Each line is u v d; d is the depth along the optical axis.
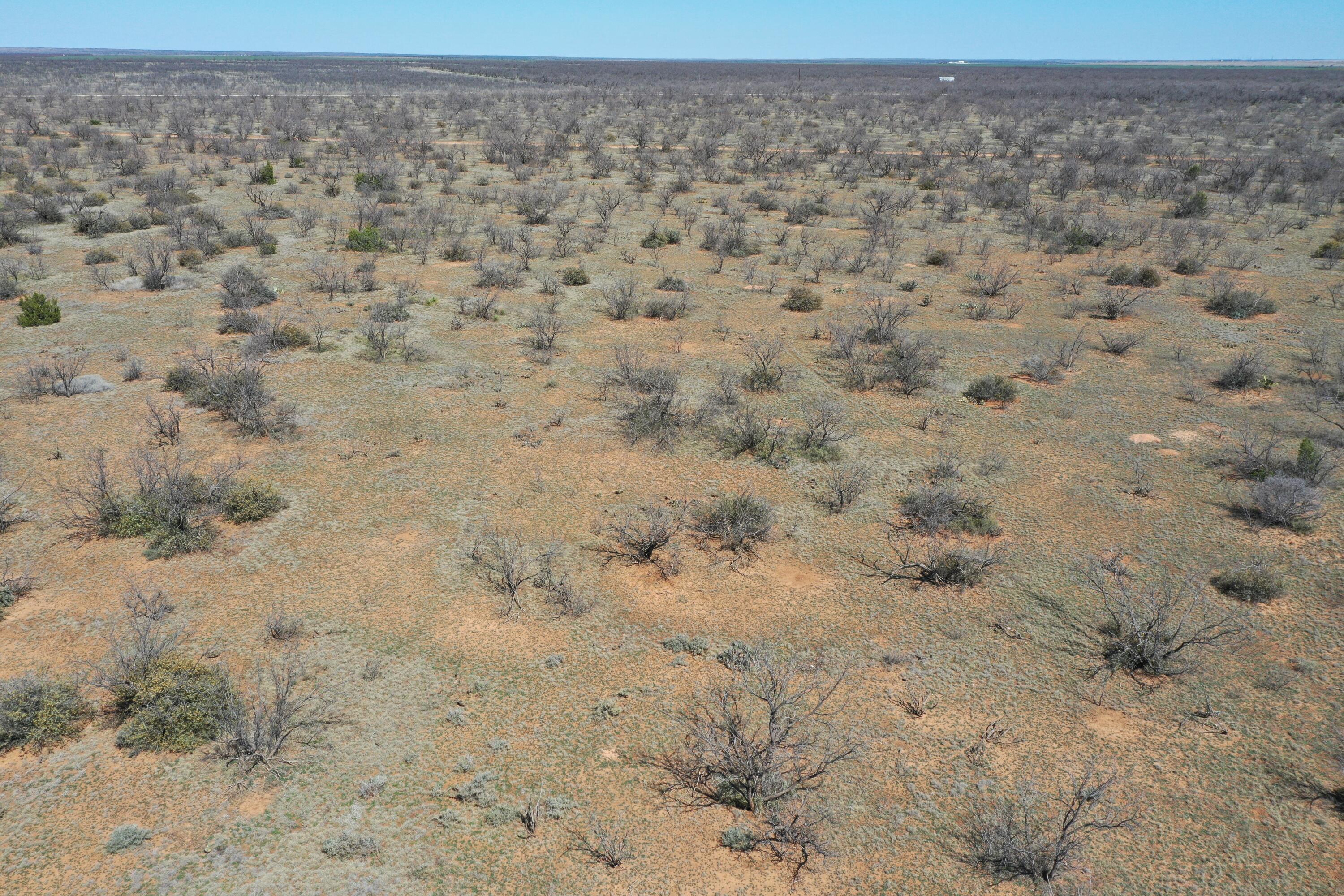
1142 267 34.62
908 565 14.48
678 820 9.59
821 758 10.42
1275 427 19.80
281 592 13.47
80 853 8.98
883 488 17.17
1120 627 12.66
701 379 22.81
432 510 16.03
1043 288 32.06
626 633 12.74
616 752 10.52
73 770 10.06
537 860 9.04
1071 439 19.42
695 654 12.32
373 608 13.14
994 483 17.39
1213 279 33.00
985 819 9.60
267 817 9.46
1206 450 18.80
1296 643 12.55
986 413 20.92
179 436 18.70
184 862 8.90
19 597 13.18
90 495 16.06
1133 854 9.19
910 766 10.35
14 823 9.34
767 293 31.42
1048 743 10.75
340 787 9.90
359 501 16.28
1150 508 16.41
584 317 28.25
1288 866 9.05
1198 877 8.92
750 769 9.75
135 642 12.11
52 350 23.80
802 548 15.05
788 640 12.63
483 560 14.45
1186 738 10.83
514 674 11.82
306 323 26.66
